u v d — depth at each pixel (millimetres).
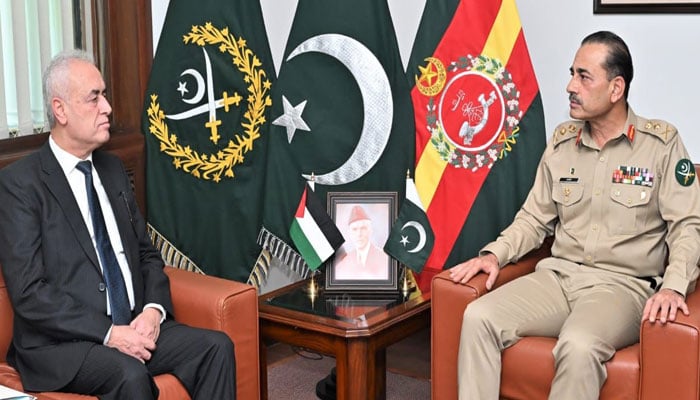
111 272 2645
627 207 2799
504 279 2896
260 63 3371
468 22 3205
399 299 3059
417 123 3287
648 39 3170
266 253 3439
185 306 2762
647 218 2797
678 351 2389
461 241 3244
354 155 3330
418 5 3566
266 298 3086
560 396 2494
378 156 3322
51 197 2584
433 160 3266
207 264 3465
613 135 2834
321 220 3141
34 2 3064
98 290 2602
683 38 3111
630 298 2736
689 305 2512
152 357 2607
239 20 3354
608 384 2506
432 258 3277
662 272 2840
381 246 3154
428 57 3254
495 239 3229
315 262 3129
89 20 3293
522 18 3379
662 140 2773
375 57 3289
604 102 2762
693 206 2707
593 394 2477
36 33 3080
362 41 3295
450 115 3240
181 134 3404
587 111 2777
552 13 3316
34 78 3102
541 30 3350
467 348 2648
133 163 3389
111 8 3352
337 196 3180
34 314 2480
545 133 3203
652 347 2428
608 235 2842
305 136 3346
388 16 3291
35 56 3090
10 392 2137
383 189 3354
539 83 3389
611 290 2762
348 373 2809
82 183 2672
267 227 3352
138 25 3365
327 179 3350
